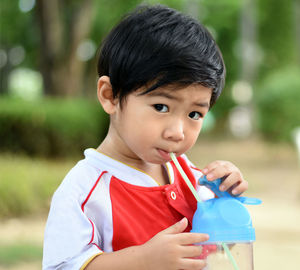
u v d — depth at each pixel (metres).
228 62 26.45
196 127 1.33
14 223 6.41
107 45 1.39
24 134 11.13
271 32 22.44
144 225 1.40
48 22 14.55
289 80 15.45
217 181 1.44
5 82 26.53
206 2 25.53
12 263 4.37
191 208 1.52
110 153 1.48
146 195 1.43
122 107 1.34
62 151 11.34
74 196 1.36
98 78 1.43
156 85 1.26
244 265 1.28
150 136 1.29
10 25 22.02
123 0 16.81
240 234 1.26
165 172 1.58
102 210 1.38
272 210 7.67
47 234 1.35
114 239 1.37
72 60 14.95
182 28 1.32
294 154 15.52
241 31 24.27
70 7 15.45
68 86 14.91
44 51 14.70
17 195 6.94
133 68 1.28
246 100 24.33
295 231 6.19
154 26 1.32
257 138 21.28
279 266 4.66
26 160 9.78
